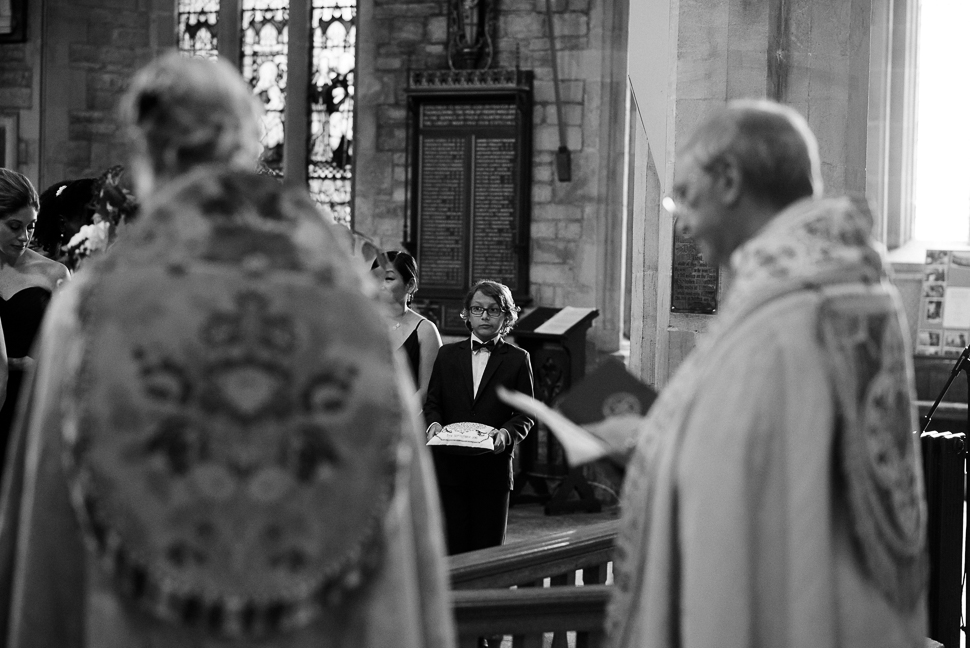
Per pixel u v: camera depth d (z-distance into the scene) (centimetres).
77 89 1070
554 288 916
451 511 446
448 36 941
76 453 125
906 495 165
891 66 965
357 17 974
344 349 132
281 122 1053
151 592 124
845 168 504
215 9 1077
